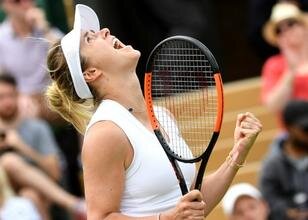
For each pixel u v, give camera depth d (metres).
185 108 16.06
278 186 24.47
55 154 27.70
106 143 13.73
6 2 29.41
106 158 13.70
